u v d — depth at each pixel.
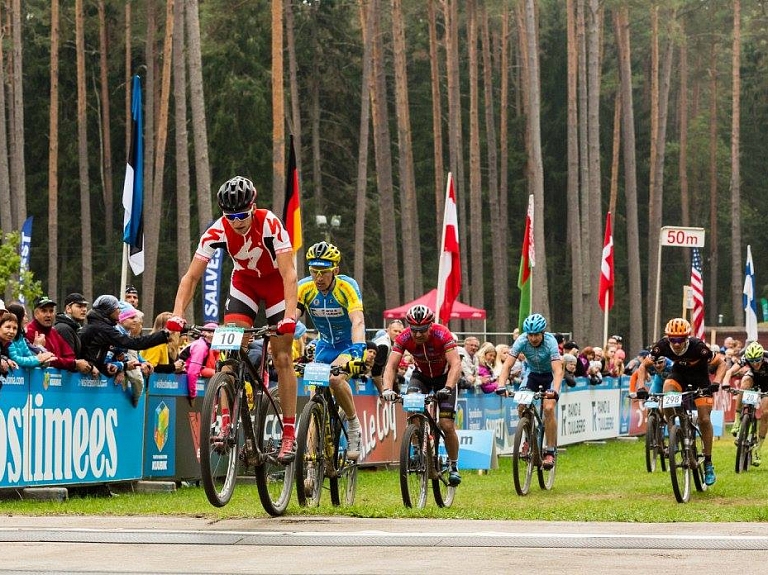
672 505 23.62
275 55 60.03
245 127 107.62
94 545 14.04
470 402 36.72
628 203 101.56
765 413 34.84
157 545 14.05
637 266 101.50
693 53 138.88
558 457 40.91
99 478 24.39
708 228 141.12
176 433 27.03
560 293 133.50
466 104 132.88
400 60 93.00
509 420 41.34
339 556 13.16
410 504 20.70
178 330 15.55
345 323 19.48
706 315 141.38
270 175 108.25
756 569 12.23
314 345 22.48
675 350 25.81
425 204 130.50
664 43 117.38
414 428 20.98
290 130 104.00
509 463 37.34
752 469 35.16
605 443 49.59
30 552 13.46
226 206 15.50
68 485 23.52
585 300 85.06
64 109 118.75
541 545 14.04
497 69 127.88
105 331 24.28
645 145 137.12
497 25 122.62
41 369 22.78
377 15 96.88
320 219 90.00
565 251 135.12
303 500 18.17
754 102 143.25
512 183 132.75
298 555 13.23
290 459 16.91
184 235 57.41
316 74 114.00
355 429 19.77
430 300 64.25
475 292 99.94
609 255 55.97
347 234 118.62
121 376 24.91
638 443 50.38
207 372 27.98
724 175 140.50
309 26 113.88
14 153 95.56
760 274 142.25
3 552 13.45
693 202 139.12
